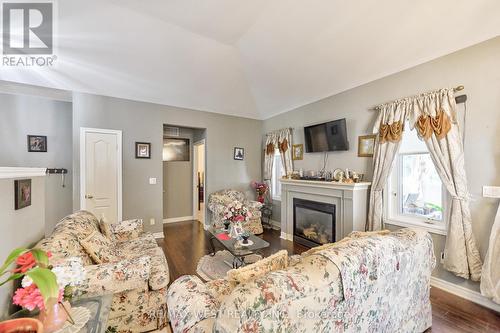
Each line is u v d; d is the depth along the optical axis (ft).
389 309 4.57
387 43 8.49
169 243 12.89
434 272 8.25
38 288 2.83
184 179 18.66
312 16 8.43
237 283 4.02
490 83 7.02
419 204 9.01
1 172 4.11
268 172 17.28
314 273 3.42
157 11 8.60
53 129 13.25
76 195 12.01
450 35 7.42
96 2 8.10
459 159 7.50
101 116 12.66
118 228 9.32
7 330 2.96
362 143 10.77
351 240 4.55
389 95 9.71
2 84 11.24
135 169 13.53
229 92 14.74
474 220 7.33
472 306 6.98
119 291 5.33
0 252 4.13
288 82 12.82
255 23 9.35
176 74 12.37
